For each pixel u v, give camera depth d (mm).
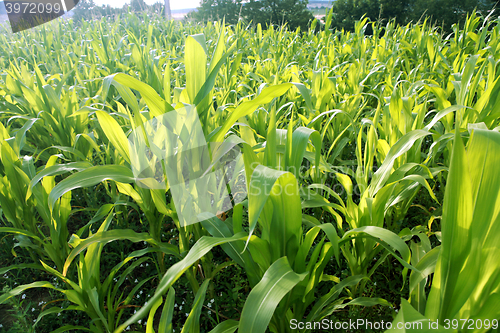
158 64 3539
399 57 4301
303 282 1215
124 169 1409
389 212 1915
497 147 823
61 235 1715
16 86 3020
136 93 3641
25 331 1473
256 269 1345
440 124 2525
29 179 1648
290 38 7016
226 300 1703
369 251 1488
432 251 1220
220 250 2016
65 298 1682
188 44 1337
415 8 16688
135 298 1773
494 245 861
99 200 2521
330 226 1101
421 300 1218
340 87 3496
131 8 10891
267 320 837
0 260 2086
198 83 1424
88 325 1621
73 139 2443
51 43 6535
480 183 827
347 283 1369
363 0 17953
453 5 14922
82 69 4578
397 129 2010
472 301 963
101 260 2020
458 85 2312
